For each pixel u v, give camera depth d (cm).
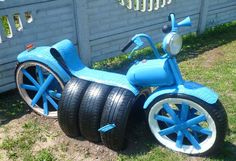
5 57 365
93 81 291
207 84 400
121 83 283
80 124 285
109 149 287
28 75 328
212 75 424
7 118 335
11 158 282
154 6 493
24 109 350
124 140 281
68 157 282
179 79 265
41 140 303
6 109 351
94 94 279
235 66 453
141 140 297
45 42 395
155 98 270
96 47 445
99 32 440
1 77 369
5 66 368
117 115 266
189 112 275
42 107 343
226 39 561
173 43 250
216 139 260
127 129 305
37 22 380
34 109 338
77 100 282
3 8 348
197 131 268
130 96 272
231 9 614
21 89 338
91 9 420
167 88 267
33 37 382
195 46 527
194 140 271
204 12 557
